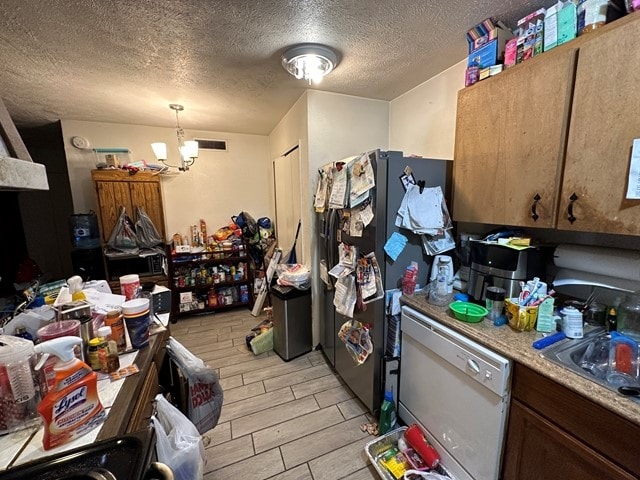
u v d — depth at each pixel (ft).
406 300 5.23
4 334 3.04
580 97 3.29
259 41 5.12
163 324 4.50
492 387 3.56
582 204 3.37
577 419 2.84
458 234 6.23
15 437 2.29
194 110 9.04
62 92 7.30
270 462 4.95
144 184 9.82
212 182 12.22
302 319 8.31
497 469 3.70
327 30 4.81
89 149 10.02
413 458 4.74
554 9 3.61
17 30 4.65
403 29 4.80
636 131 2.86
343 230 6.31
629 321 3.60
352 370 6.44
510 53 4.21
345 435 5.50
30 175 2.91
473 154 4.77
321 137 7.68
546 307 3.84
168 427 3.37
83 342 3.15
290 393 6.74
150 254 9.87
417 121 7.29
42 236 14.16
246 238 12.12
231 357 8.36
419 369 4.98
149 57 5.62
